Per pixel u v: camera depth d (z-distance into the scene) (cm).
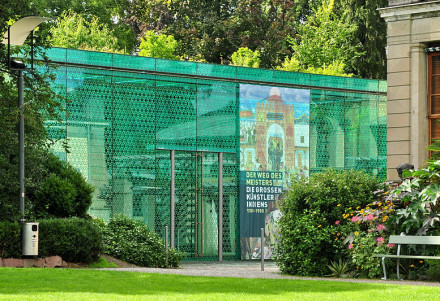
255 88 2908
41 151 2173
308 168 2995
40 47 2492
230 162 2862
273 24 5047
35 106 2162
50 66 2336
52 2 4688
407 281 1570
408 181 1702
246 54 4578
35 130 2166
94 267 2002
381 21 5059
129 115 2670
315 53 5009
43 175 2177
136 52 5184
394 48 2403
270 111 2930
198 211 2788
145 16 5234
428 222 1652
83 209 2217
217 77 2841
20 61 2167
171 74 2753
